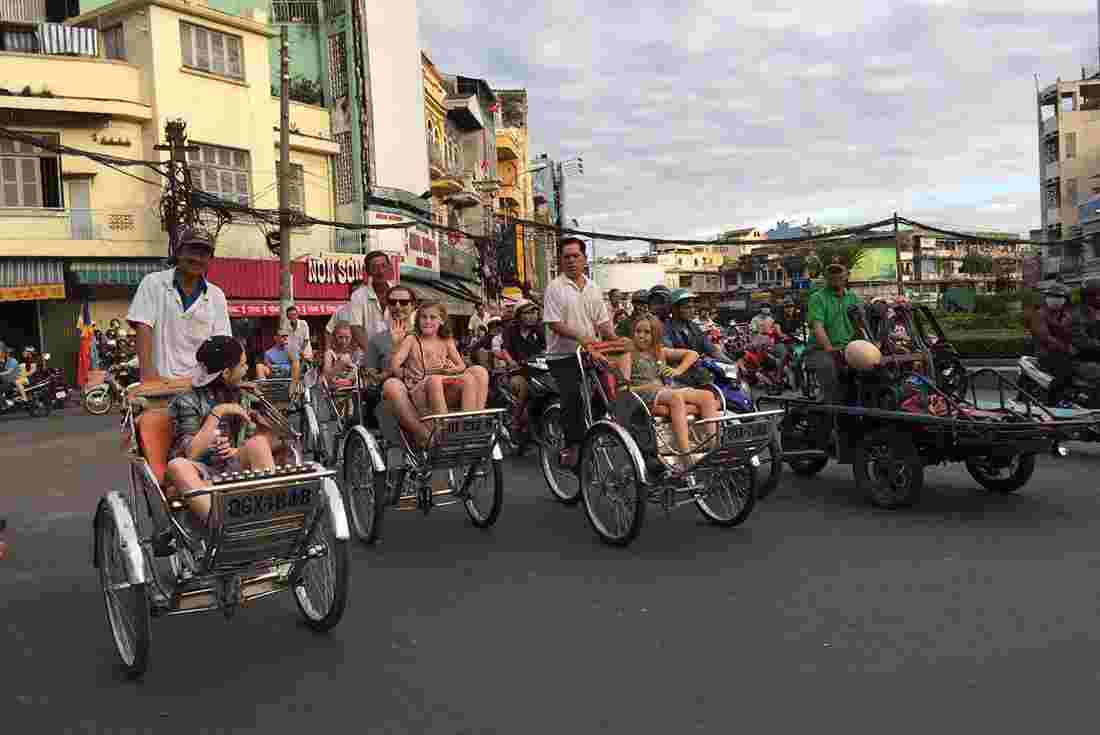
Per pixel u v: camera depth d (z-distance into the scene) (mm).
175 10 25078
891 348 7746
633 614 4797
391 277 8242
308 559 4555
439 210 37812
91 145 23906
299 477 4176
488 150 48719
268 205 27594
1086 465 8727
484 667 4141
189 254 5027
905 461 6980
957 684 3729
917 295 86562
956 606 4711
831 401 7906
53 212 23344
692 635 4441
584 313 7281
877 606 4762
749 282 108000
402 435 6629
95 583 5836
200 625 4984
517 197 54344
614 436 6219
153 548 4445
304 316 27047
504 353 11672
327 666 4254
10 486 9711
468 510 7152
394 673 4121
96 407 19703
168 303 5020
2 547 6434
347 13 29922
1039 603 4707
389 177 30844
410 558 6195
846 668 3947
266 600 5414
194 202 22297
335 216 30109
